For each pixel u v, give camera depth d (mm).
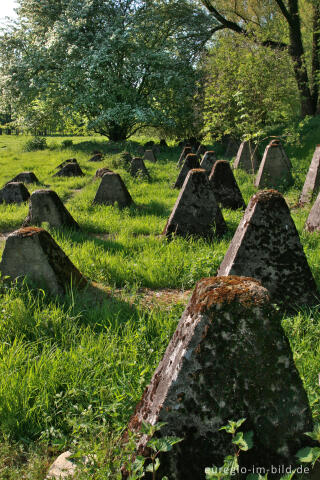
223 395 1959
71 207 10289
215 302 2014
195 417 1964
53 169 18062
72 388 2994
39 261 4918
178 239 6980
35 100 30375
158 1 30109
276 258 4391
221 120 15180
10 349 3561
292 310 4387
